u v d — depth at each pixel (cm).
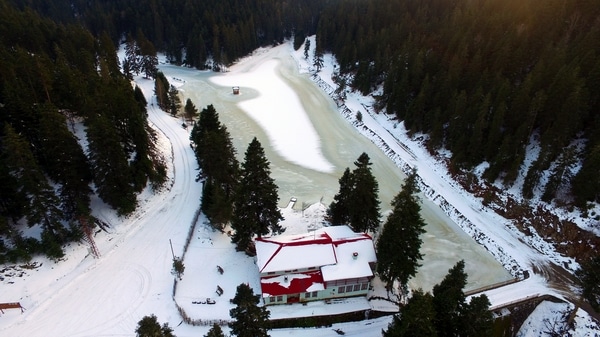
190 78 11831
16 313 3675
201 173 5778
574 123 5116
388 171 6619
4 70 5662
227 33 13100
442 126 6638
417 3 11562
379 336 3656
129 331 3562
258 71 12456
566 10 7475
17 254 4012
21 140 3956
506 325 3925
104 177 4691
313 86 10850
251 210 4344
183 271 4134
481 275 4509
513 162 5434
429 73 7919
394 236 3647
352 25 12094
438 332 2919
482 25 8462
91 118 5216
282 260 3878
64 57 8075
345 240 4059
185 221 5078
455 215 5450
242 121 8625
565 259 4569
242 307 2747
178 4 14625
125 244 4625
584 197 4738
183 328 3600
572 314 3809
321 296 3938
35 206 4066
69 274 4159
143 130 5394
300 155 7200
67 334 3519
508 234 5047
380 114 8369
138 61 11425
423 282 4394
